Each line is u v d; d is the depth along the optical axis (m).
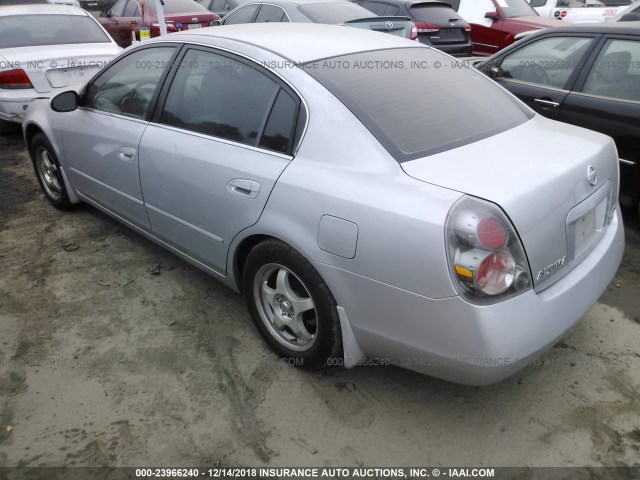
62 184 4.17
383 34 3.15
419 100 2.48
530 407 2.40
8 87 5.68
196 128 2.81
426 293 1.93
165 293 3.26
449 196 1.92
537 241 1.97
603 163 2.40
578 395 2.46
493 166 2.11
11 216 4.36
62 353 2.77
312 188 2.21
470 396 2.47
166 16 9.41
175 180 2.86
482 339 1.88
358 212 2.05
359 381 2.56
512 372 2.01
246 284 2.67
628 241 3.85
